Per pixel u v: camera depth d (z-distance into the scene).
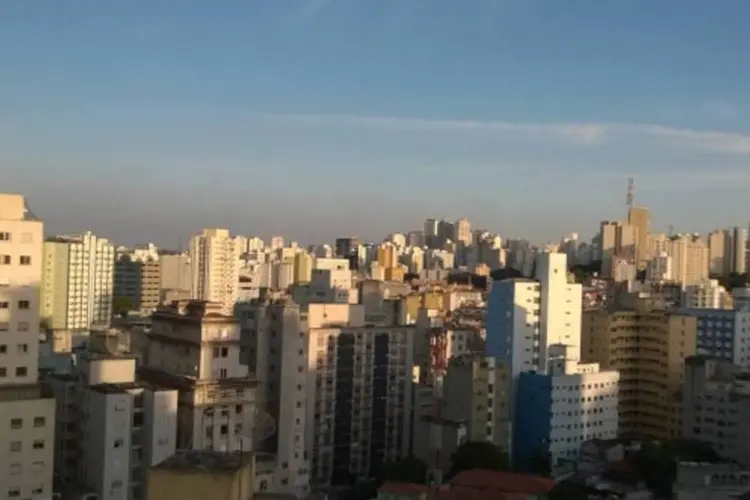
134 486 139.00
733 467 176.75
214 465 62.06
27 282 124.69
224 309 192.62
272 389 173.50
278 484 170.38
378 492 163.12
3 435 119.81
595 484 187.62
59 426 141.50
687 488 163.88
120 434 136.88
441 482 181.62
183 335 158.12
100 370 142.25
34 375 125.62
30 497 121.81
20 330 124.12
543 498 161.00
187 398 148.88
